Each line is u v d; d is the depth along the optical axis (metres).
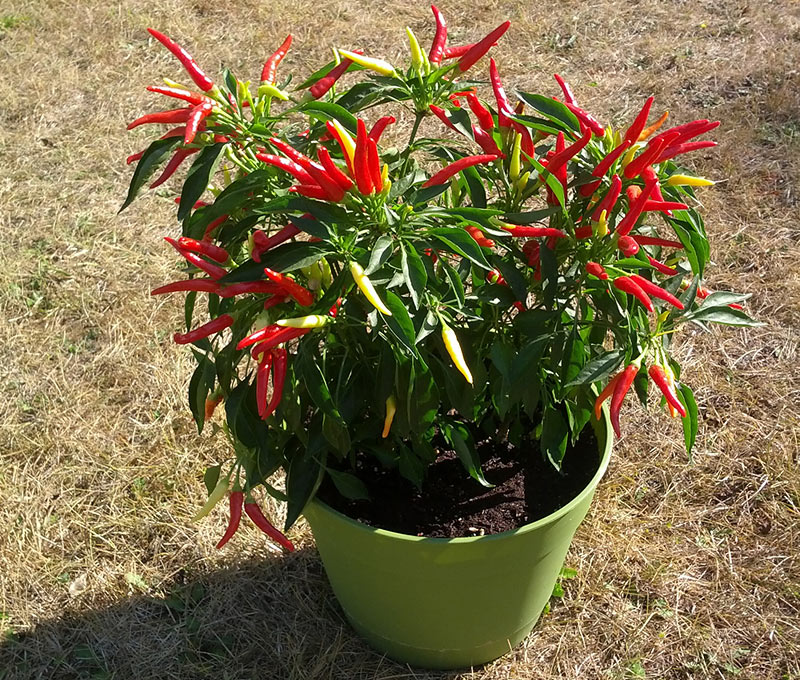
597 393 2.24
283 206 1.72
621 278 1.78
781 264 3.85
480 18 5.74
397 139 4.64
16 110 4.96
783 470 3.02
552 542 2.15
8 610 2.72
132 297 3.83
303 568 2.81
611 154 1.79
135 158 1.97
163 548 2.89
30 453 3.20
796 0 5.73
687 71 5.13
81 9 5.90
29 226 4.19
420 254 1.86
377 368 1.97
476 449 2.43
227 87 1.90
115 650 2.62
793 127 4.64
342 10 5.89
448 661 2.47
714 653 2.56
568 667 2.55
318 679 2.52
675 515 2.94
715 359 3.47
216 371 1.95
